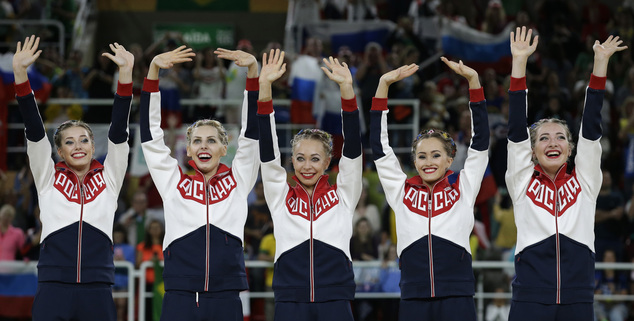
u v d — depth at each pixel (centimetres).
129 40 4188
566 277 1545
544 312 1542
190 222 1577
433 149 1600
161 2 4234
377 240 2659
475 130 1598
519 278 1568
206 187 1605
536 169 1612
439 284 1551
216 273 1562
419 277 1561
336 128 3019
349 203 1614
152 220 2584
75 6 4075
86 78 3228
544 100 3344
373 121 1625
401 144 3075
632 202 2858
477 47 3662
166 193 1598
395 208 1605
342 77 1603
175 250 1568
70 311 1587
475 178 1590
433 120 3106
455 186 1603
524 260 1566
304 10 3897
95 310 1598
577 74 3594
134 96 3134
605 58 1568
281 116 3019
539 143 1614
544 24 3878
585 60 3659
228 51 1617
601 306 2669
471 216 1581
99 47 4162
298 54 3547
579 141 1584
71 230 1603
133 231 2725
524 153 1582
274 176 1606
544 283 1545
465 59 3653
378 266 2519
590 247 1566
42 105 3095
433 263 1559
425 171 1600
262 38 4209
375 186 2861
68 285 1591
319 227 1587
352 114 1603
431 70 3559
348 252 1598
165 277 1570
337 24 3772
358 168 1609
